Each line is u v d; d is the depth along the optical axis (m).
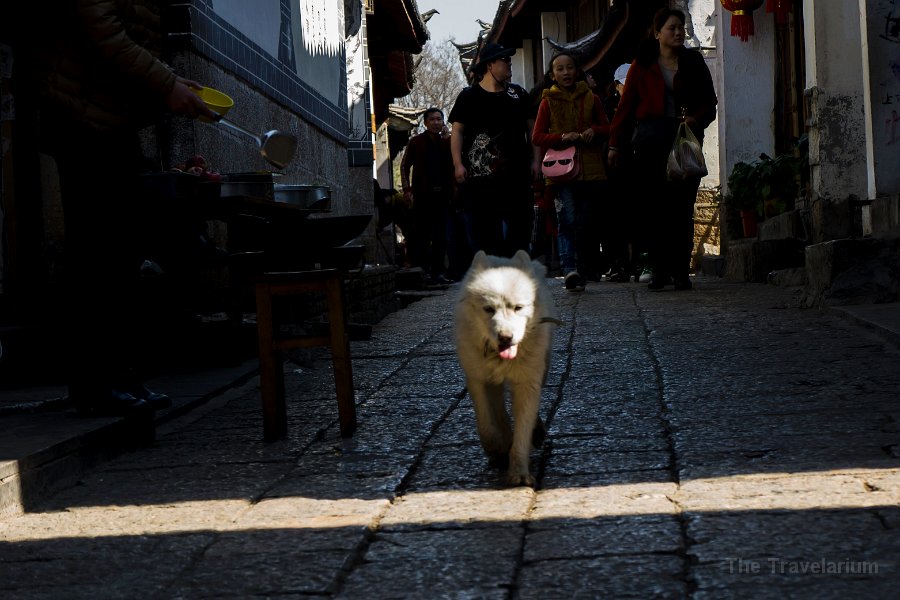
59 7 4.72
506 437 4.52
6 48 6.39
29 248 6.95
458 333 4.29
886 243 8.32
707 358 6.55
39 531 3.78
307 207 6.86
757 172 13.77
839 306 8.12
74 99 4.82
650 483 3.88
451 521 3.60
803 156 13.20
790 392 5.30
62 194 5.06
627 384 5.93
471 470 4.30
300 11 11.28
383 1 21.34
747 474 3.86
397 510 3.79
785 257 12.24
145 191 5.41
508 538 3.36
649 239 11.53
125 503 4.11
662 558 3.06
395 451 4.71
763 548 3.04
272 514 3.81
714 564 2.95
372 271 10.69
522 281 4.14
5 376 6.52
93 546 3.56
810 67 9.77
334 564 3.21
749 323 8.02
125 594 3.09
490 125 10.08
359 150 17.70
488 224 10.41
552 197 14.41
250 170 9.02
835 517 3.26
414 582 3.03
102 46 4.75
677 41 10.71
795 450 4.15
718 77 15.83
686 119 10.57
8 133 6.79
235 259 5.60
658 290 11.52
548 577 2.98
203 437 5.28
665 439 4.57
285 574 3.15
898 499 3.39
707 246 16.69
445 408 5.62
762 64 15.39
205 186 5.55
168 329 7.17
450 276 16.52
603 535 3.30
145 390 5.28
